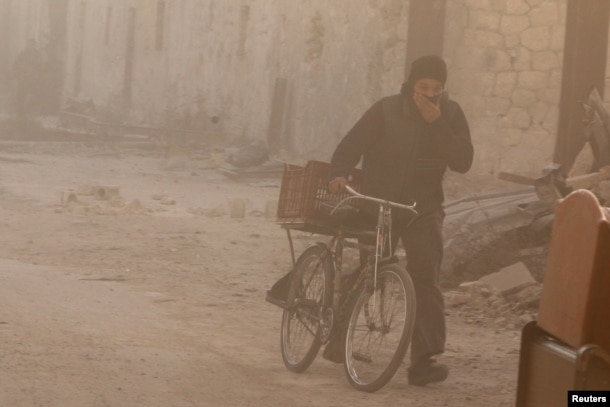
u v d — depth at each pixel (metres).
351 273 14.05
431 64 13.29
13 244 27.92
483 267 23.22
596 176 24.70
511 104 48.12
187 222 34.41
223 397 12.25
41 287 20.34
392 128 13.61
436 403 12.54
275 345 16.14
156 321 17.64
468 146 13.52
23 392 11.78
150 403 11.70
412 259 13.54
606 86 43.66
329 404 12.19
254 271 25.05
